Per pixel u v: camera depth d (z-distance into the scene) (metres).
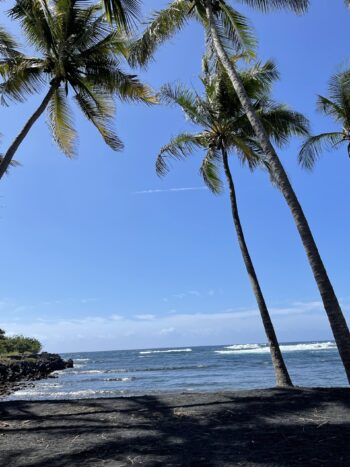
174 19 13.18
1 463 5.77
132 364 63.75
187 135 16.06
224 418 7.89
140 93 15.00
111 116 15.34
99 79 14.44
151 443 6.46
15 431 7.46
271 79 14.62
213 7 12.60
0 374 32.50
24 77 13.95
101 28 13.73
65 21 13.44
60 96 15.17
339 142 18.20
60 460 5.77
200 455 5.81
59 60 13.12
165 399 9.95
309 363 46.00
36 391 24.62
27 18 13.60
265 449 5.94
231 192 15.16
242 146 15.20
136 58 13.52
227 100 15.02
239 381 28.66
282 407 8.50
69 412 8.87
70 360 66.50
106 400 10.12
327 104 17.77
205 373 37.81
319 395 9.51
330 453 5.59
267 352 82.19
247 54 13.26
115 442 6.56
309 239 8.34
